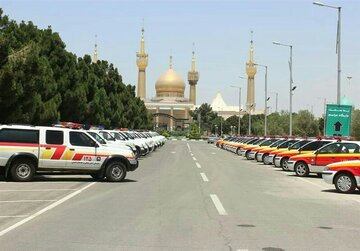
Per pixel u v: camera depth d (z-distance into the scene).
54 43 37.00
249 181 22.09
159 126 176.88
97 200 14.57
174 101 181.88
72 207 13.12
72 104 38.31
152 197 15.53
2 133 19.08
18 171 19.19
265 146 37.94
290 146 30.44
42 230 9.96
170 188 18.28
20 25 33.12
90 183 19.47
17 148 19.11
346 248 8.86
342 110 34.34
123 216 11.82
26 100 27.23
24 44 27.39
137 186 18.75
